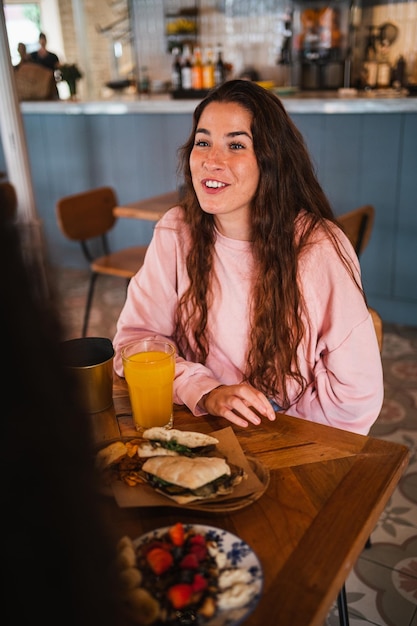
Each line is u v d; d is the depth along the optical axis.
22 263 0.24
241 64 5.01
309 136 3.06
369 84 4.10
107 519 0.29
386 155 2.87
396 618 1.33
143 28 5.41
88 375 0.93
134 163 3.71
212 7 4.98
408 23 4.15
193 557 0.60
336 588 0.62
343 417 1.13
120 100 3.78
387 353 2.75
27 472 0.24
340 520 0.71
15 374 0.23
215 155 1.06
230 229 1.16
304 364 1.17
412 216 2.89
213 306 1.19
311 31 4.18
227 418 0.94
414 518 1.66
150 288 1.25
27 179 2.97
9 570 0.24
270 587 0.61
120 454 0.80
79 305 3.44
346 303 1.11
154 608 0.54
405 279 3.01
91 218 2.74
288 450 0.86
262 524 0.70
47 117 3.95
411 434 2.08
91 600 0.26
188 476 0.73
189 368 1.07
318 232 1.13
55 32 6.07
